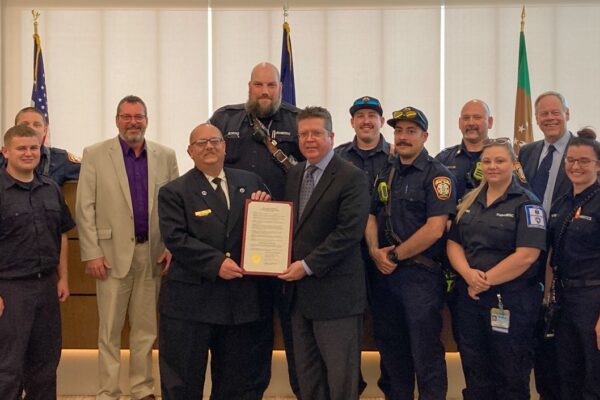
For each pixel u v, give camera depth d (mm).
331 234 3324
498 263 3410
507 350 3400
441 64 6277
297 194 3500
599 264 3383
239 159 3957
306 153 3428
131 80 6363
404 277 3611
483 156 3492
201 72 6355
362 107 4125
